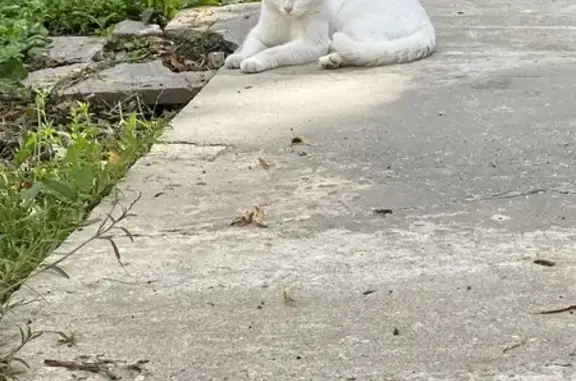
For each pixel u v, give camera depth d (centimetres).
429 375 169
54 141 274
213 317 192
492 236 219
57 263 203
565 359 174
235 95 285
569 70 298
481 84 288
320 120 267
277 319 191
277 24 316
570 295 198
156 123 270
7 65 321
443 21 351
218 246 217
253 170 243
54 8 372
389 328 186
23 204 235
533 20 351
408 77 294
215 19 361
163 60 334
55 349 180
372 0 315
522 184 236
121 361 175
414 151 250
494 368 171
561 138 255
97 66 328
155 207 229
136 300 200
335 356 176
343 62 304
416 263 212
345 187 236
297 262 212
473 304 195
